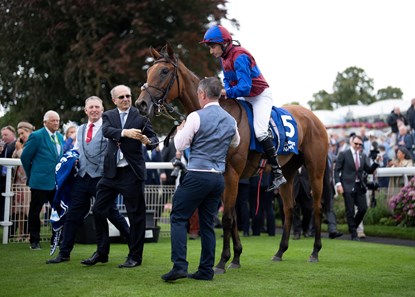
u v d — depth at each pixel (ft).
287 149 17.47
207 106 13.94
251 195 28.35
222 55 16.24
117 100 16.15
